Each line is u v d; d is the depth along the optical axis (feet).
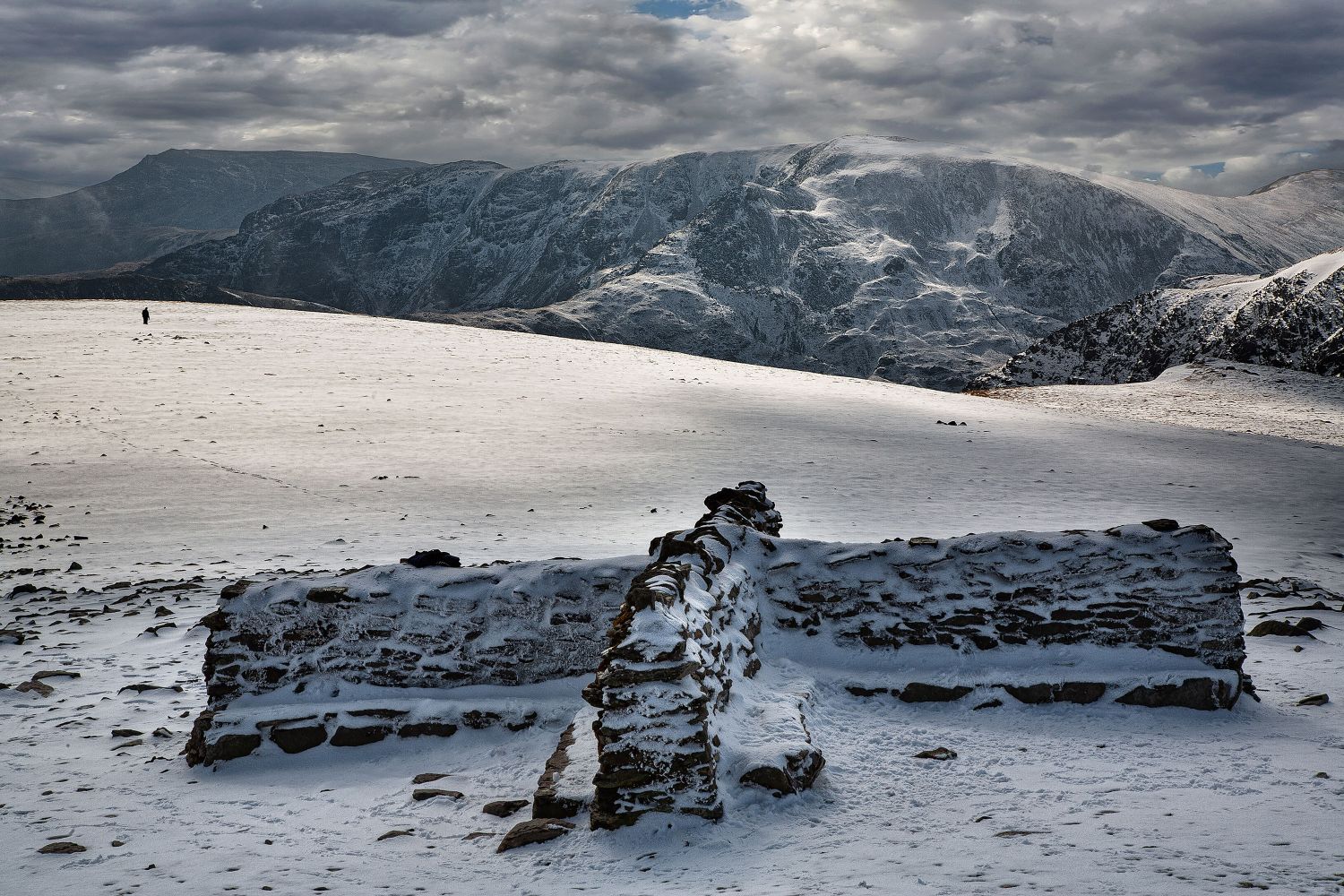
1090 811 20.03
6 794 26.40
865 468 113.80
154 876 20.36
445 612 30.27
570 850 20.31
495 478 102.94
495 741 28.37
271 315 234.17
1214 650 28.55
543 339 224.12
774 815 21.16
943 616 29.99
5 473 102.12
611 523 82.94
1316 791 20.44
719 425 138.92
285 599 30.42
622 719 21.25
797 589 31.12
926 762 24.11
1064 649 29.14
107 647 44.34
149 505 90.12
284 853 21.65
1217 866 16.06
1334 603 48.65
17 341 182.70
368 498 93.40
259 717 28.91
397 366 174.91
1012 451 129.80
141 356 173.17
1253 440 152.87
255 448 115.55
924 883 16.42
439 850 21.39
